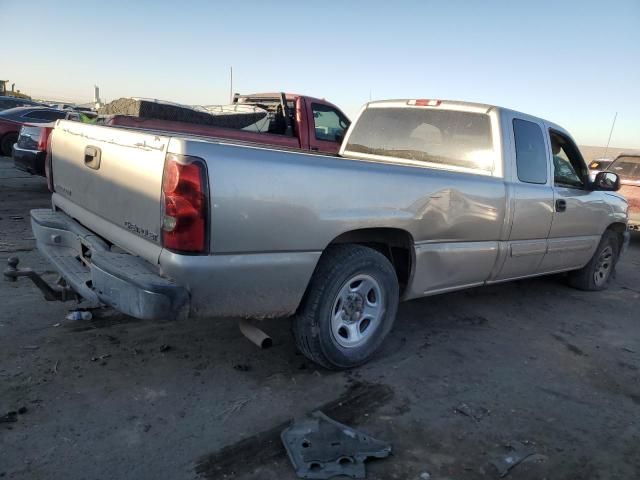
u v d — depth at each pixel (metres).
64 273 3.43
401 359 4.00
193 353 3.80
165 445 2.77
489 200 4.31
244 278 2.95
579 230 5.64
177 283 2.77
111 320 4.25
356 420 3.13
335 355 3.55
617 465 2.88
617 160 10.55
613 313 5.63
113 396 3.17
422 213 3.81
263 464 2.67
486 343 4.47
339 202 3.29
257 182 2.90
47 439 2.74
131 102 7.81
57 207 4.25
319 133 9.04
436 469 2.73
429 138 4.99
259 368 3.66
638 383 3.93
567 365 4.16
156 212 2.85
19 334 3.87
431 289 4.16
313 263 3.24
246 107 9.05
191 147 2.71
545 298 5.98
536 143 4.93
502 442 3.01
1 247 6.27
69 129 3.92
